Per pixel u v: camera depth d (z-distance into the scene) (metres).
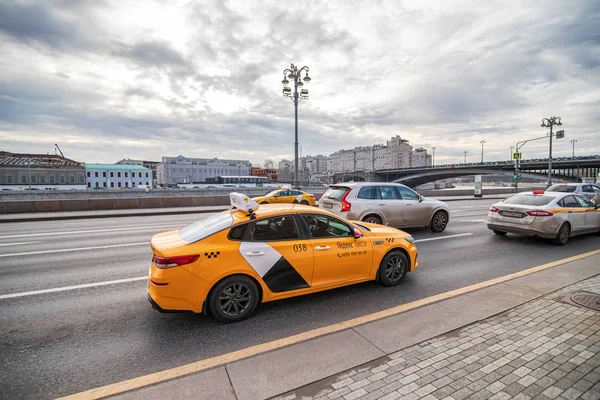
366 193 8.90
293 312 4.07
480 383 2.50
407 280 5.29
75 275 5.80
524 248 7.74
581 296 4.25
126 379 2.73
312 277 4.25
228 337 3.46
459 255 7.03
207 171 118.06
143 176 88.25
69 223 13.77
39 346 3.31
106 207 19.77
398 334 3.29
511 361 2.78
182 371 2.78
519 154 42.31
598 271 5.44
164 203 21.70
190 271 3.54
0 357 3.10
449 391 2.41
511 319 3.60
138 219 15.48
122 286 5.19
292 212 4.29
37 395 2.52
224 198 24.06
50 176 76.44
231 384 2.53
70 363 3.00
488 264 6.29
